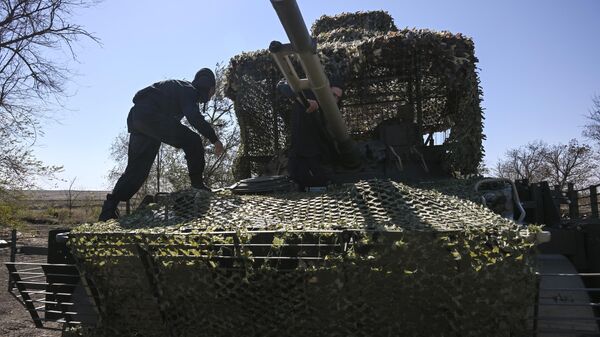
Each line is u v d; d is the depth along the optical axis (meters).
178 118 5.42
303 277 3.40
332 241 3.34
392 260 3.20
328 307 3.47
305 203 4.03
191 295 3.78
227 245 3.51
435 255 3.17
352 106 6.92
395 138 5.73
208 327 3.83
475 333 3.25
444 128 6.38
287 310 3.58
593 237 3.92
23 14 20.08
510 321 3.19
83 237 3.94
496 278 3.07
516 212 4.17
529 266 3.10
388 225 3.33
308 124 5.21
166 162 19.81
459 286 3.16
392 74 6.38
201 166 5.43
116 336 4.17
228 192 4.77
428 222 3.36
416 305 3.33
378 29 7.61
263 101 6.77
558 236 4.00
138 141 5.38
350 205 3.84
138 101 5.35
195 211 4.20
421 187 4.45
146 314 4.02
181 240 3.62
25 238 19.91
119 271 3.97
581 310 3.66
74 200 31.52
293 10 3.39
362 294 3.33
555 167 41.03
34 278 4.80
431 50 5.80
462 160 5.65
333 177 5.56
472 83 5.69
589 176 40.72
